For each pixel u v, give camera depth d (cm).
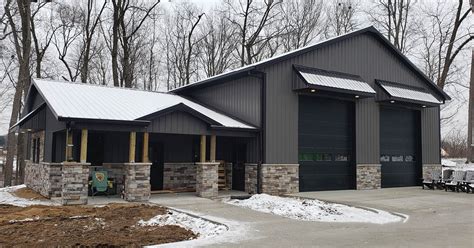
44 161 1491
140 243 754
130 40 3045
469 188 1709
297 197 1481
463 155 3953
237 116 1659
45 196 1387
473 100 2427
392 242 778
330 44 1766
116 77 2650
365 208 1242
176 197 1404
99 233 823
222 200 1408
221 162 1722
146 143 1295
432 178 1912
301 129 1673
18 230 835
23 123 1669
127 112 1309
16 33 2347
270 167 1546
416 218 1098
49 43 2902
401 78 2067
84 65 2811
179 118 1361
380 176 1905
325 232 880
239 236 823
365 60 1908
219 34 3572
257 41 3180
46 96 1328
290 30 3459
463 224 999
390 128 2011
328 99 1772
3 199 1328
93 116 1202
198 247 723
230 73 1611
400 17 3169
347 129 1828
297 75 1616
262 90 1554
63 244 731
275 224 967
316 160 1709
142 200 1280
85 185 1202
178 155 1661
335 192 1670
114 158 1499
